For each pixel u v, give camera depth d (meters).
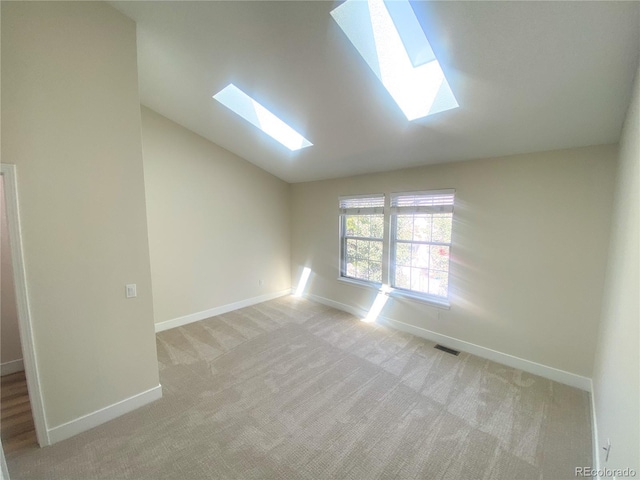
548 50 1.57
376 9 1.91
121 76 2.07
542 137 2.36
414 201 3.57
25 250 1.73
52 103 1.78
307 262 5.20
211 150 4.20
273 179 5.12
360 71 2.09
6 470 1.42
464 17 1.52
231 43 2.15
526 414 2.19
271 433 2.02
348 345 3.37
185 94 3.04
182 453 1.84
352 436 1.99
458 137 2.62
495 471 1.71
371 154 3.37
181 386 2.58
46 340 1.84
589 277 2.41
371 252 4.21
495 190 2.87
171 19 2.07
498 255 2.89
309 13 1.76
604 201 2.30
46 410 1.87
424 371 2.81
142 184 2.22
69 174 1.87
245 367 2.89
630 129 1.67
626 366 1.31
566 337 2.55
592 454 1.82
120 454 1.83
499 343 2.95
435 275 3.48
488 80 1.88
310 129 3.14
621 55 1.48
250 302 4.89
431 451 1.85
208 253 4.26
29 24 1.68
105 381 2.11
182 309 4.01
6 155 1.64
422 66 2.33
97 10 1.94
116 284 2.13
